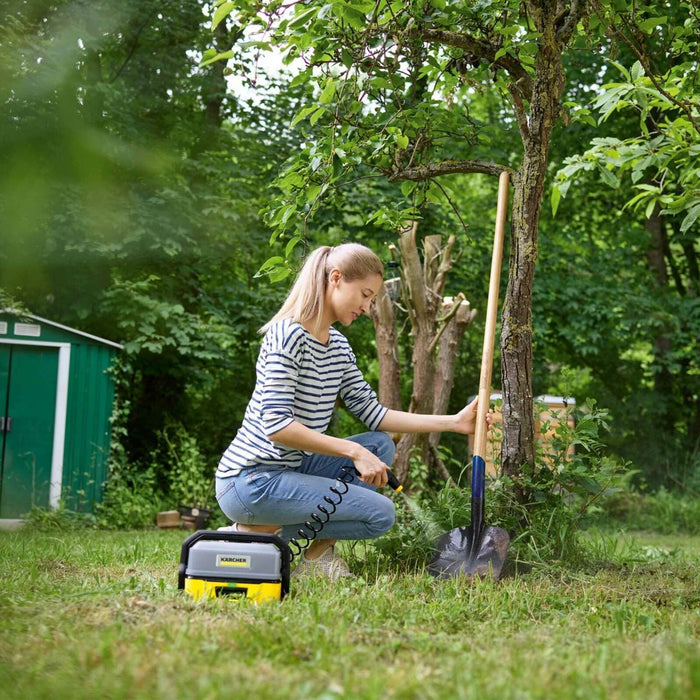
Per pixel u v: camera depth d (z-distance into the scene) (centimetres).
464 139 429
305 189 383
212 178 1128
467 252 1228
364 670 183
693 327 1234
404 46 358
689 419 1359
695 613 266
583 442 377
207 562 266
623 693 164
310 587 287
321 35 321
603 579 341
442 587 295
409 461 623
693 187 425
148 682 165
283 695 158
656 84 382
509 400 379
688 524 969
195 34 1086
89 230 958
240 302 1123
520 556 354
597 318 1198
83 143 932
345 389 344
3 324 868
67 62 912
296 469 321
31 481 873
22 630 211
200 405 1199
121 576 333
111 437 928
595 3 345
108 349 921
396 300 656
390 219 451
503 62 384
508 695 159
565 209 1336
